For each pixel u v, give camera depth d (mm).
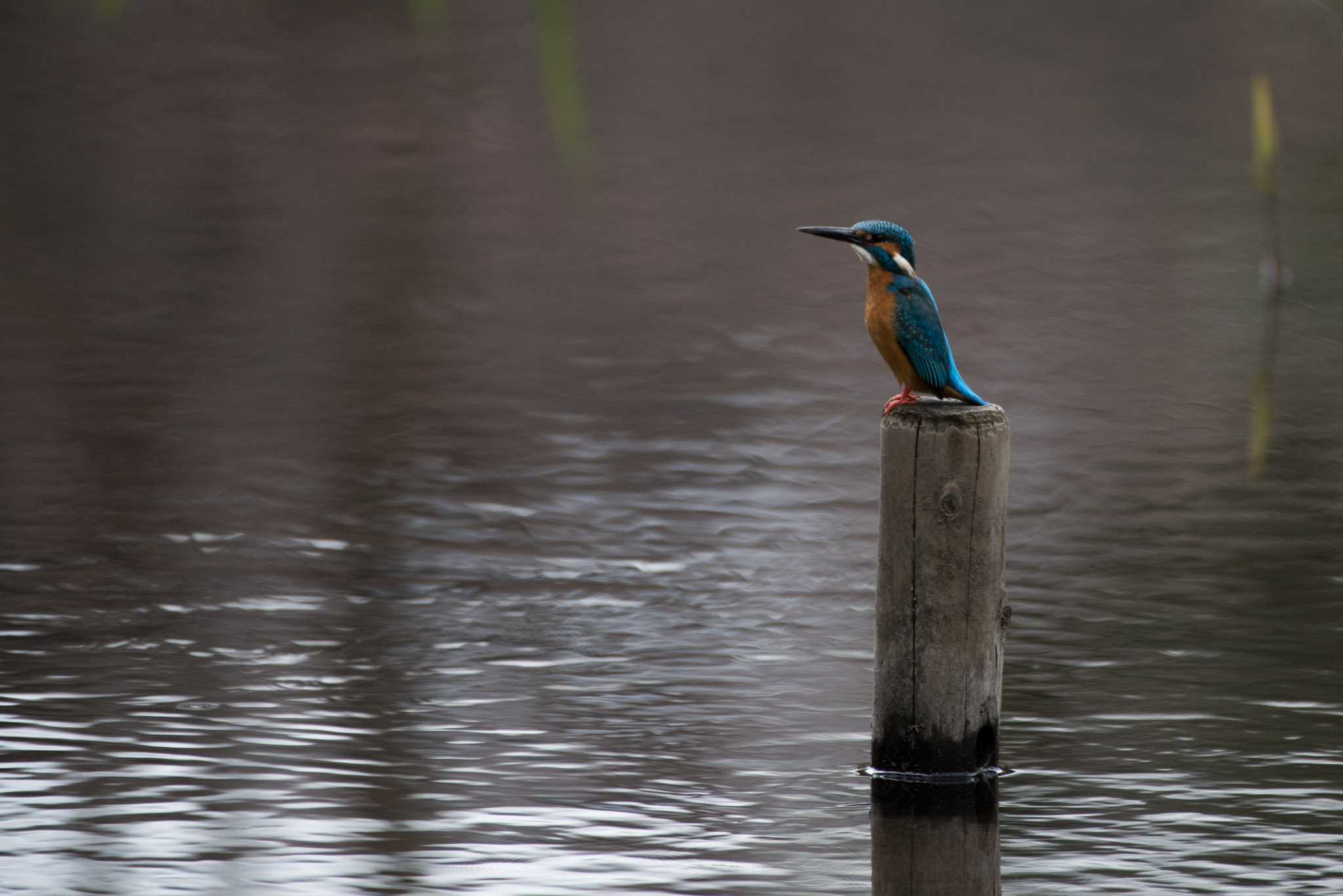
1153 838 8430
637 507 15094
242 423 17484
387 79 37469
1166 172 31391
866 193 29766
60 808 8672
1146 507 15031
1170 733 9859
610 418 18047
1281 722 10047
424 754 9523
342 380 19312
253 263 25031
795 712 10297
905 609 9016
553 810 8766
